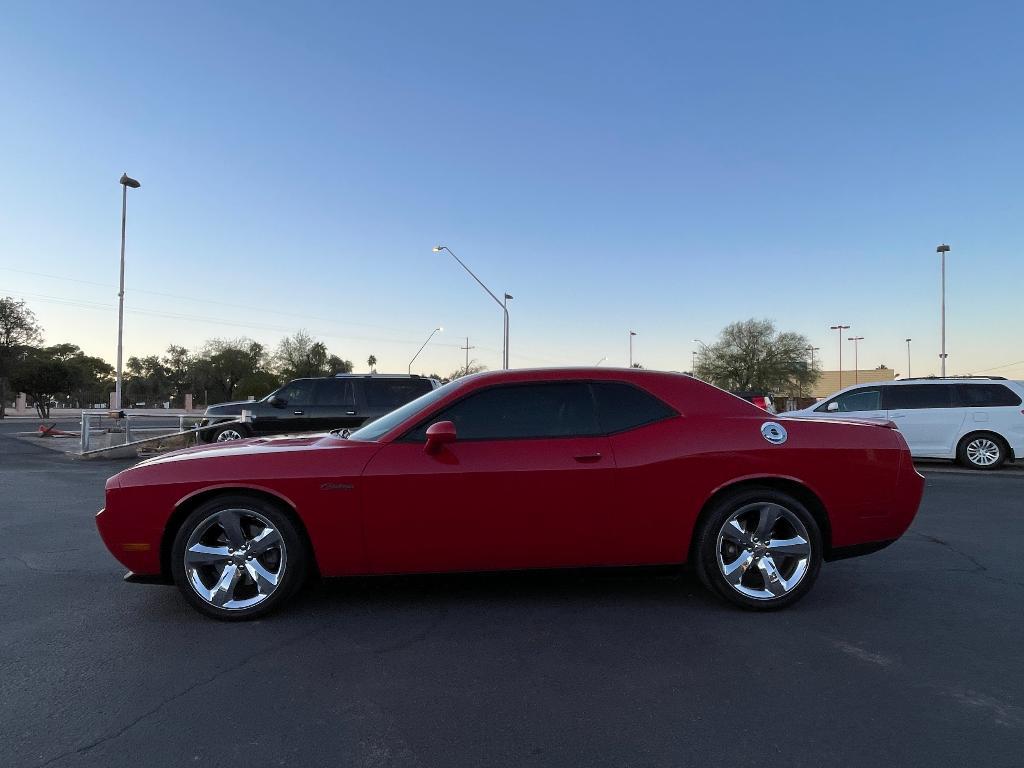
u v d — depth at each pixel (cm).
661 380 453
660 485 420
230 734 277
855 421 454
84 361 8212
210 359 8181
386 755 262
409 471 407
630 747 269
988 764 257
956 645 377
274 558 418
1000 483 1070
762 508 427
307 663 349
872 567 546
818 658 357
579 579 498
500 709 300
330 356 8025
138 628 399
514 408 436
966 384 1289
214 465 409
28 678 330
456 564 418
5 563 555
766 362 6112
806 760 259
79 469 1291
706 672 339
